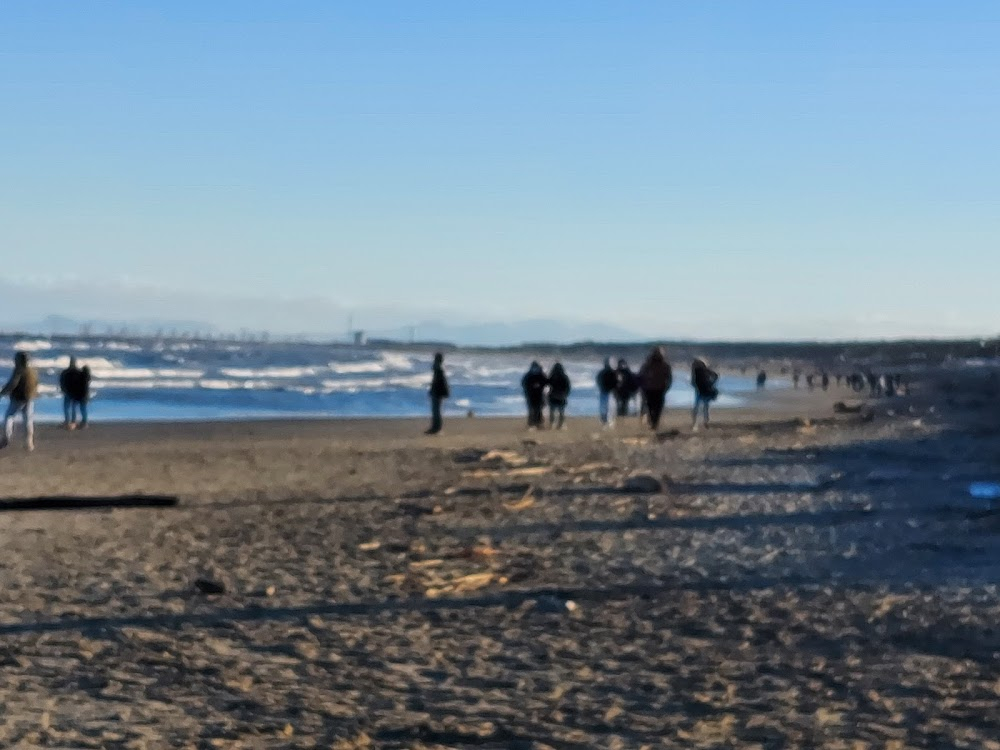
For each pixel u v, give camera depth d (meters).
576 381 113.88
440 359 42.22
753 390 110.19
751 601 12.41
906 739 7.62
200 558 14.98
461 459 30.69
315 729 7.76
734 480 25.50
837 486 24.45
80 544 16.05
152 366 110.94
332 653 10.00
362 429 45.28
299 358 143.75
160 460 30.22
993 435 41.38
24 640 10.25
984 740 7.60
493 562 14.82
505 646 10.31
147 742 7.37
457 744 7.48
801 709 8.36
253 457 31.30
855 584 13.48
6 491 22.44
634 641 10.55
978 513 19.66
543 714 8.18
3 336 185.50
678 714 8.23
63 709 8.13
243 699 8.48
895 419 53.75
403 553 15.54
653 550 15.98
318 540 16.69
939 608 12.07
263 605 12.00
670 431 41.31
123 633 10.59
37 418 51.69
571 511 20.08
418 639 10.57
